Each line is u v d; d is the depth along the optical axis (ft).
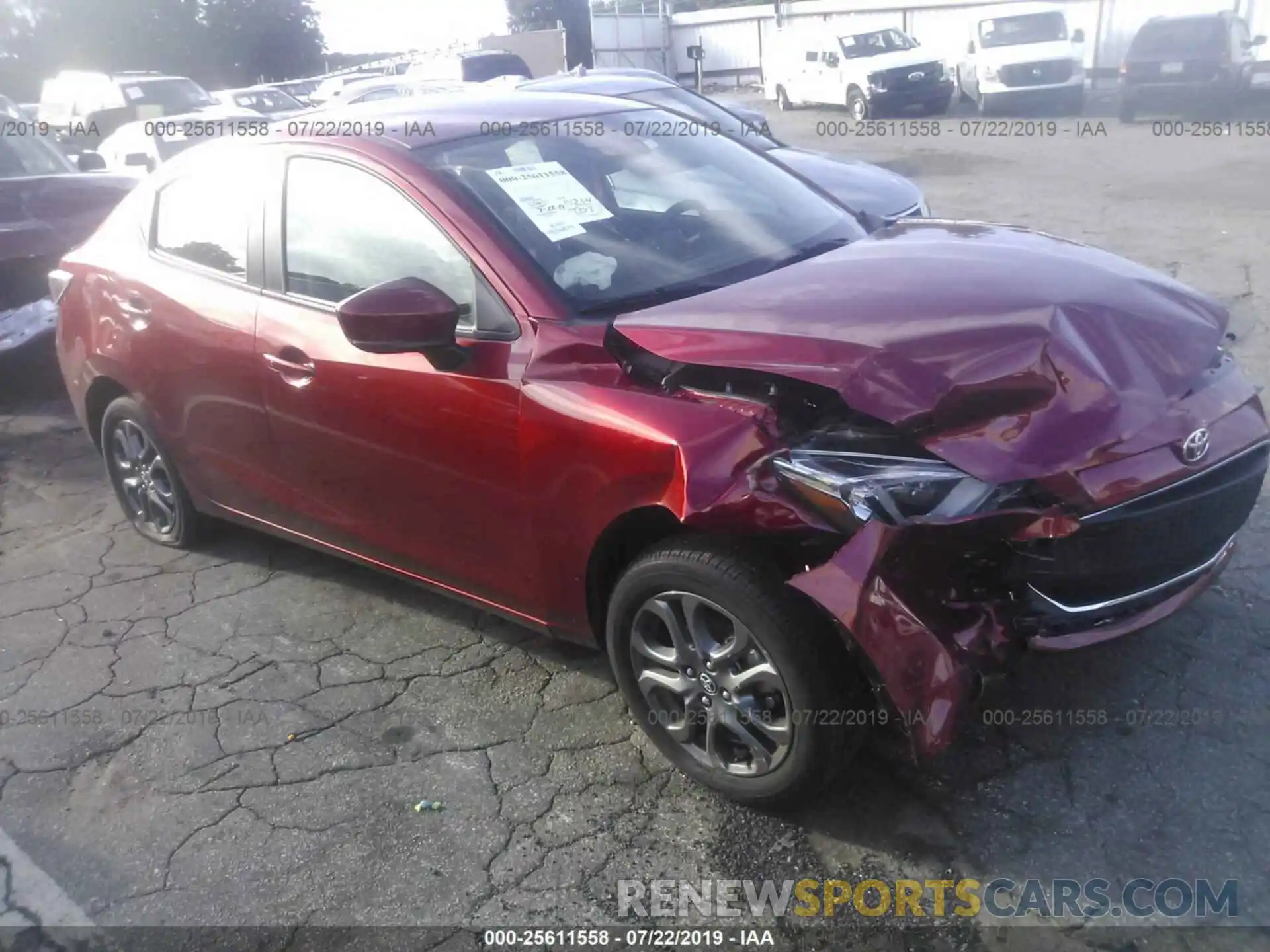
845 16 98.84
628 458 9.53
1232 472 9.77
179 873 10.02
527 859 9.80
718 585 9.16
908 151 54.95
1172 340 9.76
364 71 91.76
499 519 10.99
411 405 11.24
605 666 12.44
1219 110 57.41
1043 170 44.50
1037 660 11.49
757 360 9.26
